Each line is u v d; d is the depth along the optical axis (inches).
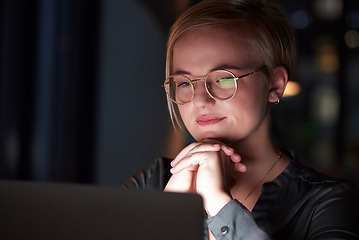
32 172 140.3
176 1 191.2
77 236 25.5
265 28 42.5
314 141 374.0
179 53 42.3
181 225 25.0
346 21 375.9
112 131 168.6
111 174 168.2
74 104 153.3
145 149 179.0
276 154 46.6
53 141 146.6
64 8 147.3
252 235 35.9
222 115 41.3
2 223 26.2
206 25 41.3
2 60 129.8
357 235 39.4
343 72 382.6
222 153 39.9
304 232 43.5
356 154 361.7
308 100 391.2
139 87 175.2
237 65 40.9
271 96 44.3
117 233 25.2
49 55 142.7
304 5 369.7
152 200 25.2
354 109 383.6
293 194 44.8
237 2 42.8
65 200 25.7
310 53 383.2
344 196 43.1
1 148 131.7
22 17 133.7
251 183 45.8
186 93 42.6
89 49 158.6
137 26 173.2
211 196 37.4
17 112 134.6
